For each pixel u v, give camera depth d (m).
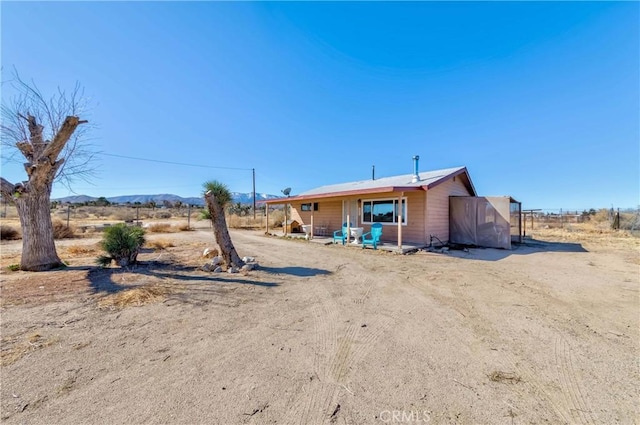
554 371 2.28
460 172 11.92
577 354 2.57
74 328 3.15
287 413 1.77
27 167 6.12
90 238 13.19
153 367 2.33
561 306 3.96
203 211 6.79
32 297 4.25
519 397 1.94
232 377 2.19
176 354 2.57
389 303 4.12
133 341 2.83
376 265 7.04
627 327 3.21
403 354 2.58
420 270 6.45
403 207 11.34
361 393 1.98
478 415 1.75
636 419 1.72
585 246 10.66
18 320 3.36
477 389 2.03
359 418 1.73
